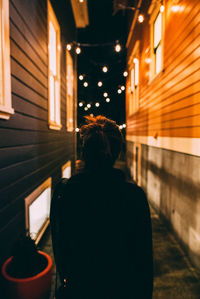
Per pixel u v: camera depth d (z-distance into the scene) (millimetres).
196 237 3473
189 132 3768
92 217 1018
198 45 3387
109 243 1004
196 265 3471
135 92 10500
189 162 3773
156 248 4176
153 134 6617
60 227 1071
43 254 2111
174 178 4621
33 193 3549
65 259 1063
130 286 991
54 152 5516
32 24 3518
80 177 1077
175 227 4555
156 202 6223
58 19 5977
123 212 999
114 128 1156
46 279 1906
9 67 2426
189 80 3766
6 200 2441
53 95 5652
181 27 4172
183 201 4082
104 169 1083
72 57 9430
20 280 1793
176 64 4473
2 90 2287
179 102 4281
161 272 3398
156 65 6574
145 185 7922
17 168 2811
